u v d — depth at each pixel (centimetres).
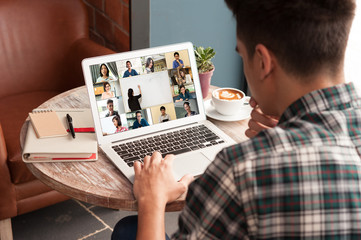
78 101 142
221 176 57
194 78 128
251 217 55
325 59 59
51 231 178
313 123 59
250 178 55
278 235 54
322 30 57
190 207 62
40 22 201
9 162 153
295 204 54
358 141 57
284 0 58
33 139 115
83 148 111
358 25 191
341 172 55
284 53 59
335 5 58
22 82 204
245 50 66
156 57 123
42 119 122
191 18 204
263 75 63
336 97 59
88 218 186
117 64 118
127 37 214
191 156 110
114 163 108
